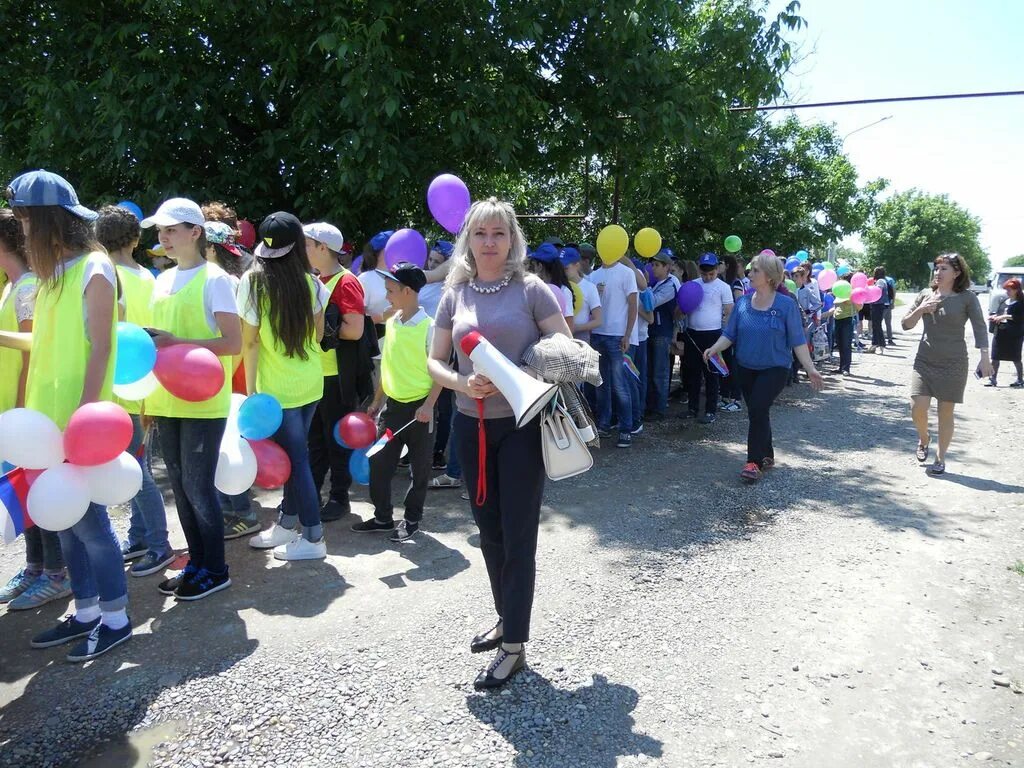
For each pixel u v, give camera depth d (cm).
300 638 323
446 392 566
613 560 409
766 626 335
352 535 448
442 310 286
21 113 752
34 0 721
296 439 394
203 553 367
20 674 295
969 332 2011
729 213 1852
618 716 268
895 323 2462
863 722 267
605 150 843
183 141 708
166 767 242
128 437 273
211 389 327
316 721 265
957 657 311
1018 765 245
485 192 975
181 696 280
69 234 279
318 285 410
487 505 285
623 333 670
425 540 441
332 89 656
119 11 716
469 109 677
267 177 728
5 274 373
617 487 549
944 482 566
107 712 271
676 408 879
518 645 286
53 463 268
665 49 836
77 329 281
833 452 662
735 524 470
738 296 902
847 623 339
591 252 751
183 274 352
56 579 359
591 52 777
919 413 604
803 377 1157
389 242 555
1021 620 343
